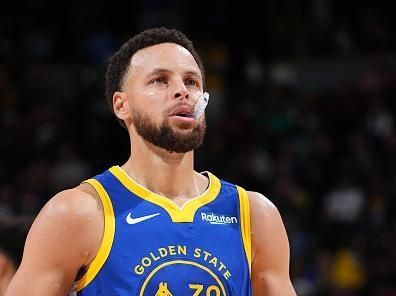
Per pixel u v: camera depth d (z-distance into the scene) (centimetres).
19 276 481
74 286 487
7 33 2581
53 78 2477
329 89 2494
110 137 2162
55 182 1997
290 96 2362
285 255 527
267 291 515
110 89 534
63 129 2173
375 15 2662
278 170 2044
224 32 2608
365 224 1869
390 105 2292
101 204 491
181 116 497
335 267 1778
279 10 2666
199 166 2016
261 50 2630
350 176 1988
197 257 481
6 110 2319
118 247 476
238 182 1986
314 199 2020
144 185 509
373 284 1738
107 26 2619
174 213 493
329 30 2656
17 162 2095
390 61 2556
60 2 2644
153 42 520
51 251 478
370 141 2148
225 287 481
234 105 2375
